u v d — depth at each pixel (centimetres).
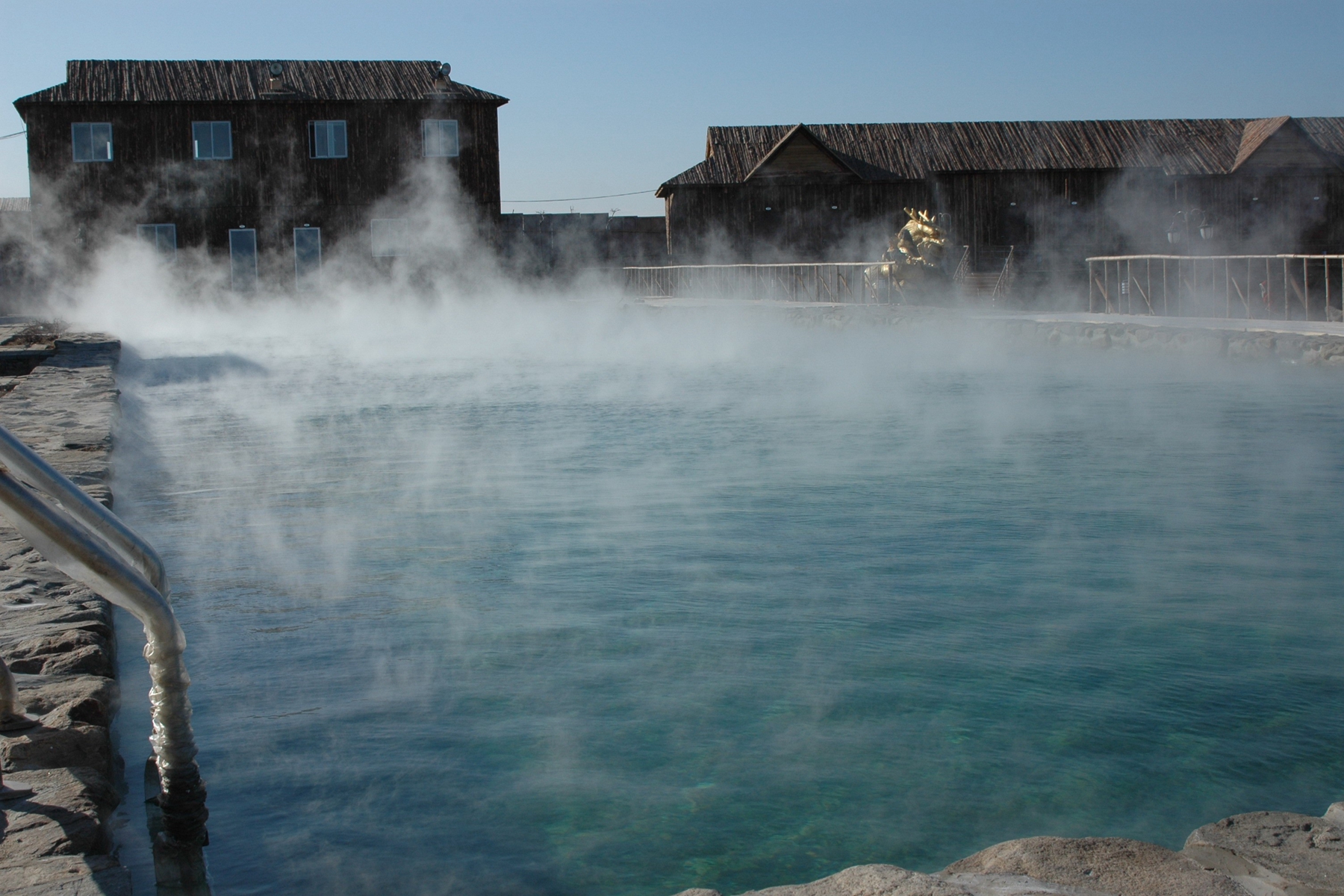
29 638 375
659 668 387
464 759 317
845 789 300
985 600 462
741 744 326
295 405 1184
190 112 3356
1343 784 302
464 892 253
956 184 4194
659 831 278
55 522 235
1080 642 410
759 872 261
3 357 1650
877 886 227
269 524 613
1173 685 369
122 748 329
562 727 339
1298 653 397
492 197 3506
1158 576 495
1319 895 222
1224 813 287
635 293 4269
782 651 402
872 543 557
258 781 304
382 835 277
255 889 253
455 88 3503
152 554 266
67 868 230
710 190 4178
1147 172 4159
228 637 424
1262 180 4206
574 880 257
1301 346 1447
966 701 357
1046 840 249
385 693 366
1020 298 4072
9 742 293
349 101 3397
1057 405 1105
